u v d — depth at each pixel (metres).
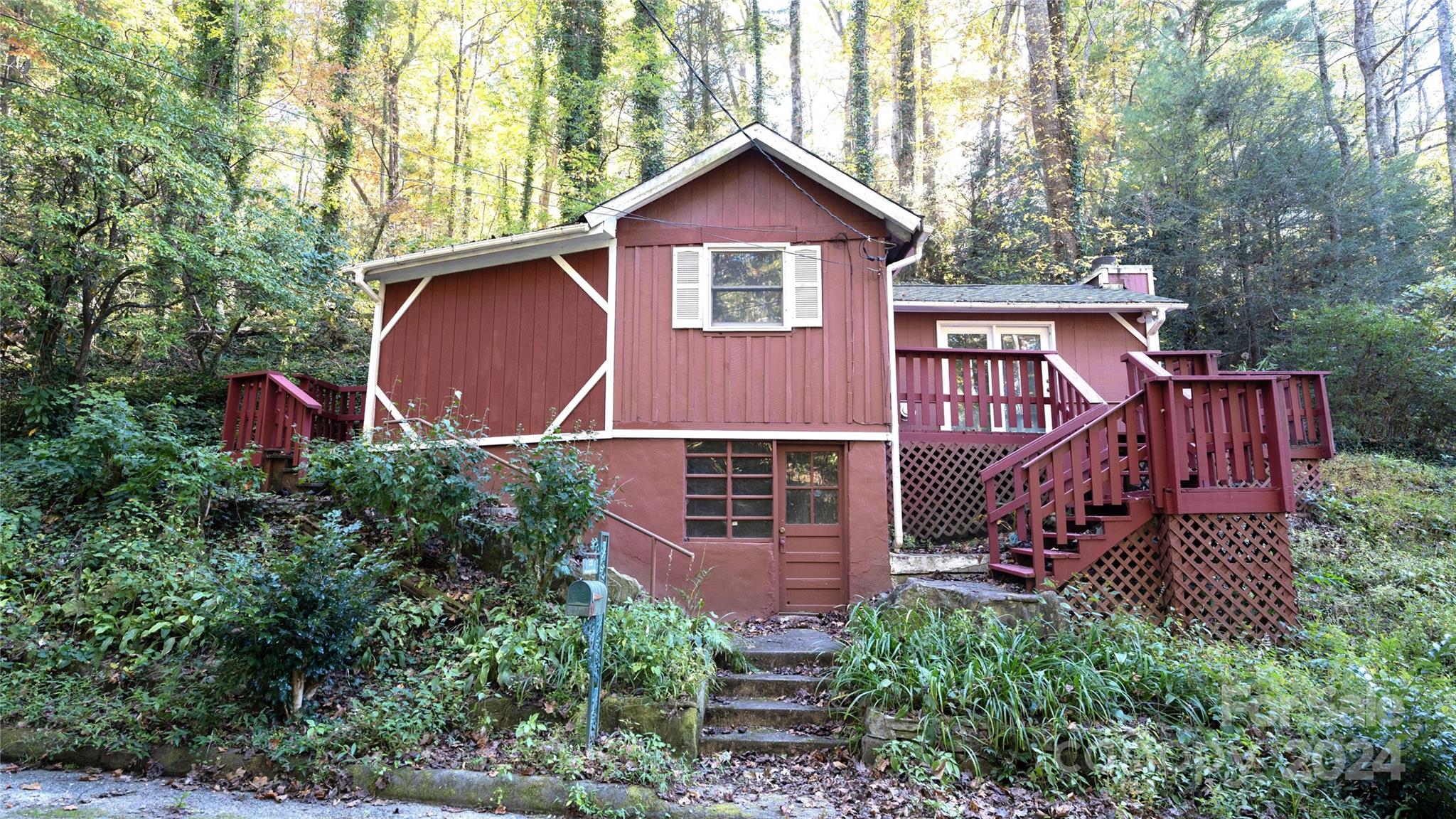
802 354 8.10
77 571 5.89
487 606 5.96
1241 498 6.25
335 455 6.39
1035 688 4.82
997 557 7.21
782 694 5.59
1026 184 21.28
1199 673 5.07
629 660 5.21
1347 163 16.84
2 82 10.05
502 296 8.95
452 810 4.25
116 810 4.01
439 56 22.27
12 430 10.74
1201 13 22.95
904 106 21.08
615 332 8.19
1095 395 8.37
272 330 14.27
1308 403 9.59
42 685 5.01
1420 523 8.98
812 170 8.20
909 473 8.72
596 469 7.43
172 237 10.81
